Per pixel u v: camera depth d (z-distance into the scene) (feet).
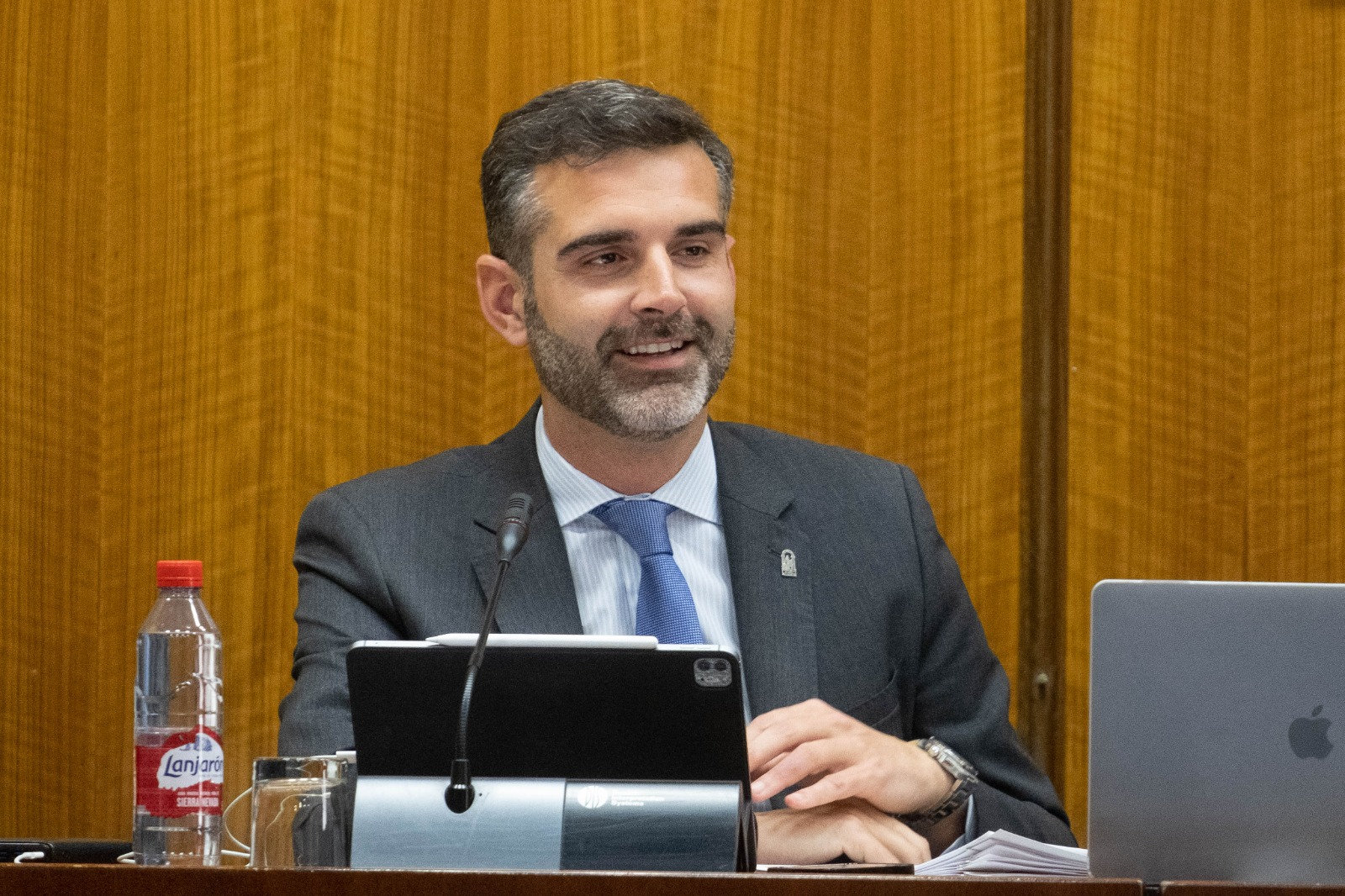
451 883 13.79
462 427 33.45
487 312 25.27
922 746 21.47
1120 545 33.24
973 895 13.44
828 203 33.63
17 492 33.40
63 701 33.17
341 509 24.35
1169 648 15.99
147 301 33.45
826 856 19.47
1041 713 33.14
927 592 25.49
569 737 15.60
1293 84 33.63
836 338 33.50
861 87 33.71
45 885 14.03
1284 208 33.63
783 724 20.26
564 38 33.78
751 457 25.71
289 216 33.47
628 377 23.02
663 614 23.22
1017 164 33.47
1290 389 33.47
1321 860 15.72
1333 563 33.30
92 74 33.58
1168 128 33.60
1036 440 33.58
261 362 33.45
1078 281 33.45
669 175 23.20
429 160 33.63
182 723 19.94
